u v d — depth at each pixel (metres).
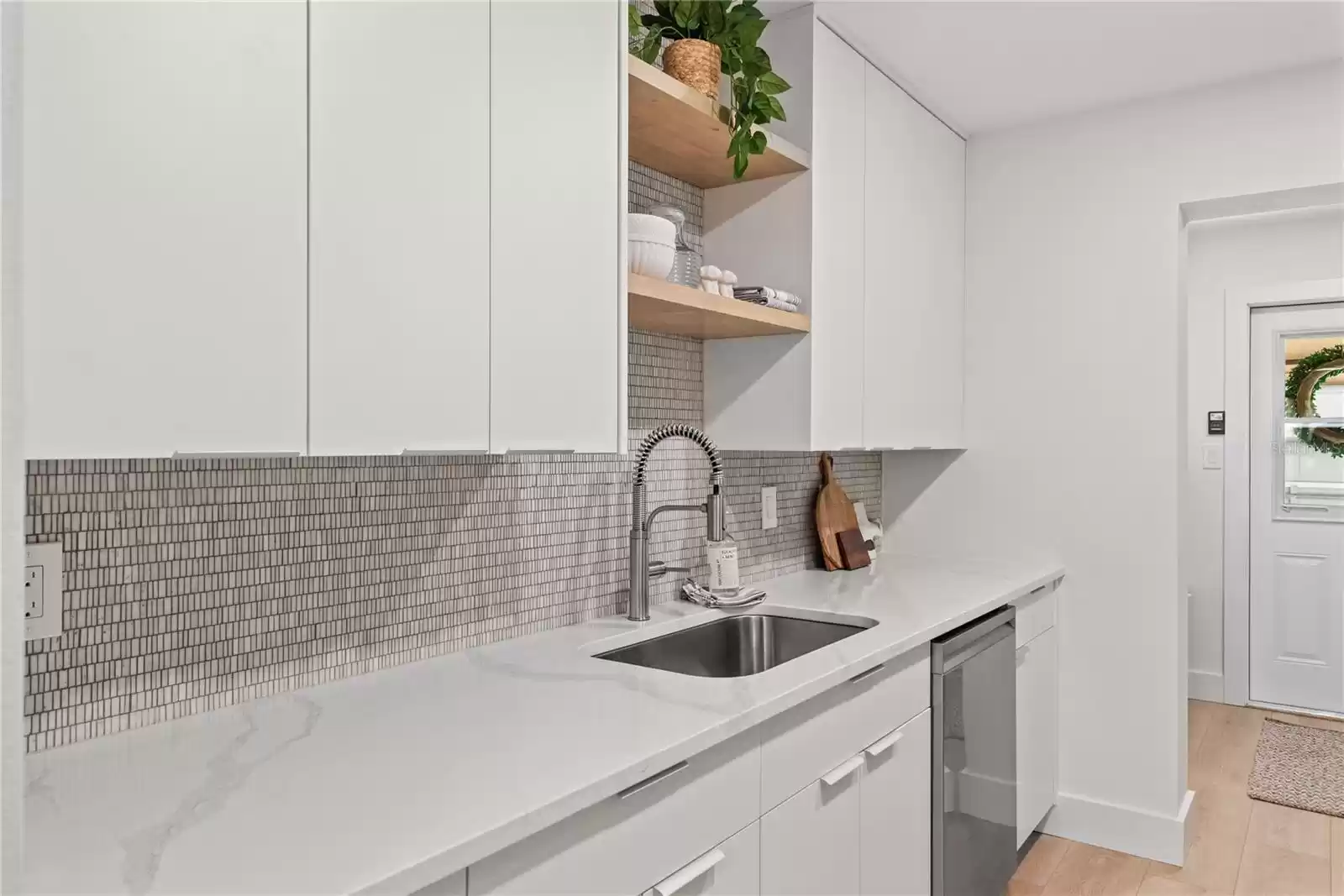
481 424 1.28
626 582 2.10
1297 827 2.93
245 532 1.33
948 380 2.94
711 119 1.86
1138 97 2.71
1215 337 4.32
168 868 0.83
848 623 2.09
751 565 2.57
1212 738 3.82
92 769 1.07
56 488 1.12
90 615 1.15
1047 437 2.91
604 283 1.51
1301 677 4.20
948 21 2.21
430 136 1.21
